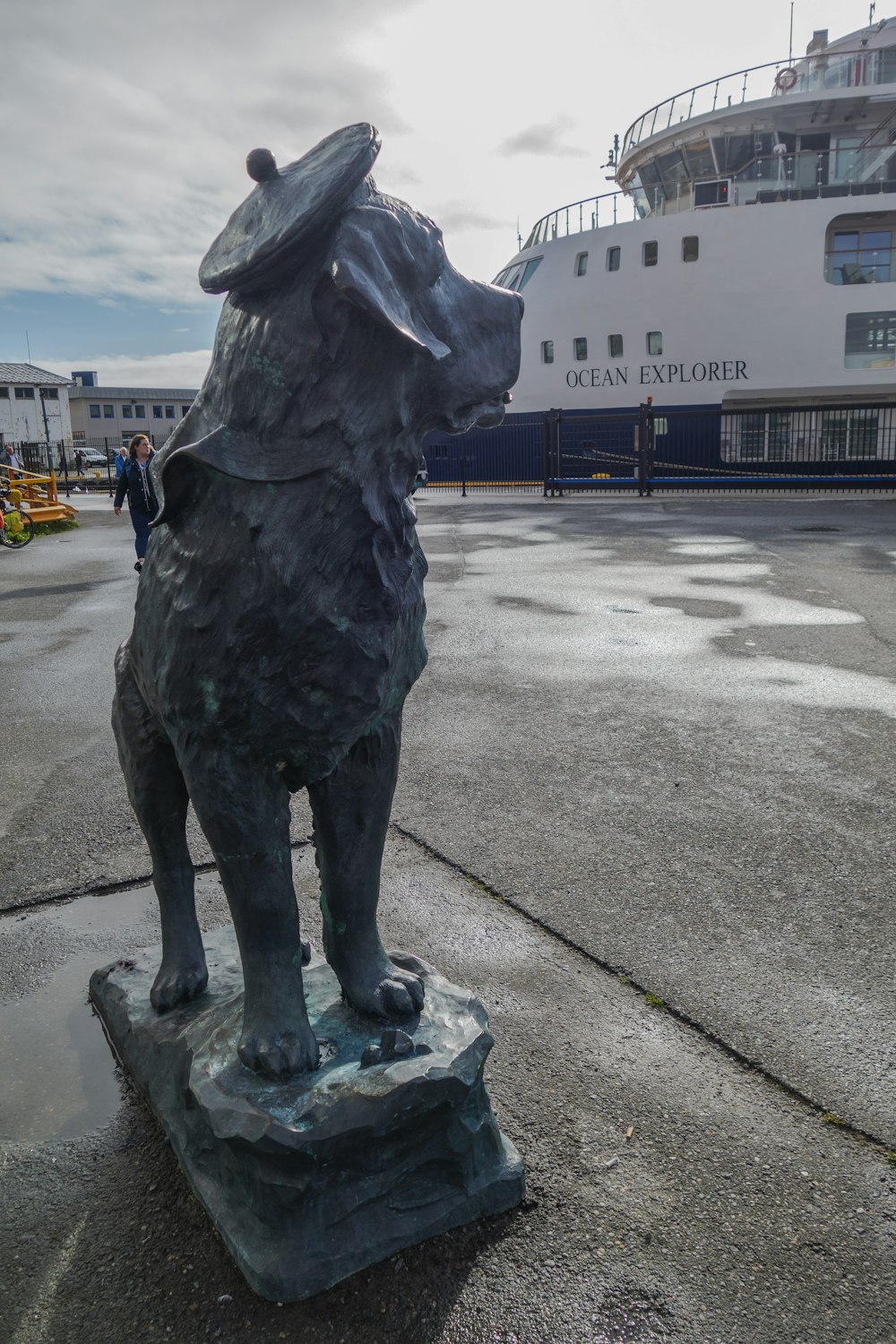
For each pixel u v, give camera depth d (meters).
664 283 20.75
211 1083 1.65
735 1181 1.82
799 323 20.09
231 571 1.37
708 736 4.59
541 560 11.02
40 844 3.48
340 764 1.69
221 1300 1.56
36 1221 1.75
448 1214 1.68
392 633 1.51
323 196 1.22
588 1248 1.66
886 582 8.85
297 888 3.11
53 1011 2.44
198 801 1.58
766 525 14.17
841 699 5.17
